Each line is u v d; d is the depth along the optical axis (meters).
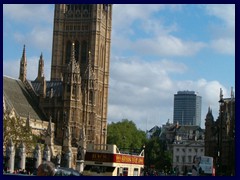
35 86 188.50
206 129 171.00
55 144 172.75
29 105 175.12
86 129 194.00
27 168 127.88
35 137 141.88
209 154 167.38
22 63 185.38
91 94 197.00
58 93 183.12
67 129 170.00
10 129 121.44
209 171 101.06
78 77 183.50
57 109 180.75
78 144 172.75
